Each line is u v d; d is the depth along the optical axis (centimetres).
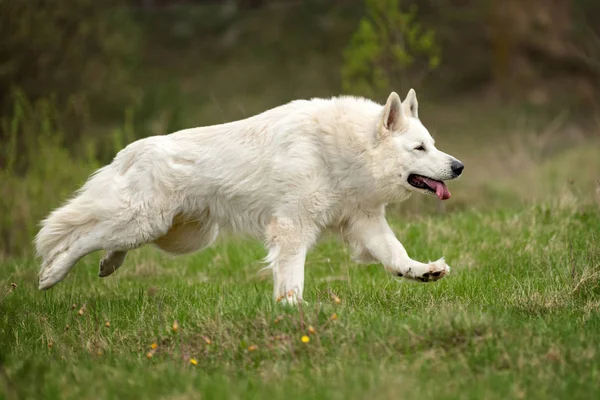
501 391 973
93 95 4288
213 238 1630
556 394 970
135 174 1538
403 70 3120
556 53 6028
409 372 1035
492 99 5819
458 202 3011
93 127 4203
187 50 6881
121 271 2019
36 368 1085
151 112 4031
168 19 7400
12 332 1355
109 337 1291
